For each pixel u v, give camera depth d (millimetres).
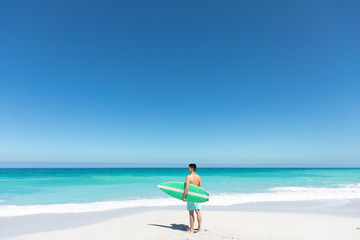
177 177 31203
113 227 6859
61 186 19391
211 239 5531
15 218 8398
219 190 17469
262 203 12039
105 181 24312
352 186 20766
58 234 6223
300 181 26094
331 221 7992
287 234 6176
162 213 9094
